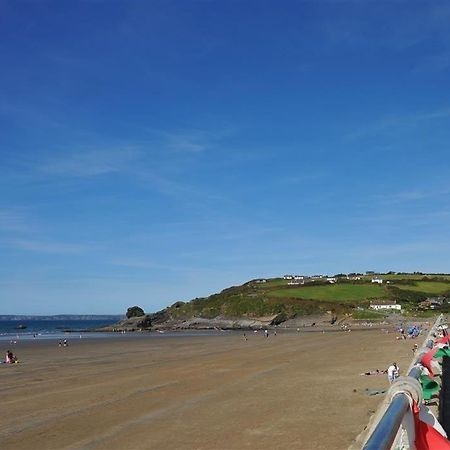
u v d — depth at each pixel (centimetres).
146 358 4144
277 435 1373
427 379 531
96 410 1808
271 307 13800
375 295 14500
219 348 5256
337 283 15850
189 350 5062
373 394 1939
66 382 2647
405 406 300
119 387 2381
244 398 1973
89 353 4944
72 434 1455
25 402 2027
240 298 14625
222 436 1385
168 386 2370
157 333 11531
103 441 1370
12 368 3503
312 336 7488
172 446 1300
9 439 1415
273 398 1947
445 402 1119
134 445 1320
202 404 1873
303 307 13588
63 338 9150
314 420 1534
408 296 14488
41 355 4784
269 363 3372
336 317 12975
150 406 1861
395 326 9669
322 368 2928
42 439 1407
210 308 14662
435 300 14388
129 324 14688
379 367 2834
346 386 2181
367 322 12150
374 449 226
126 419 1641
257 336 8175
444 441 343
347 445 1241
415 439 332
